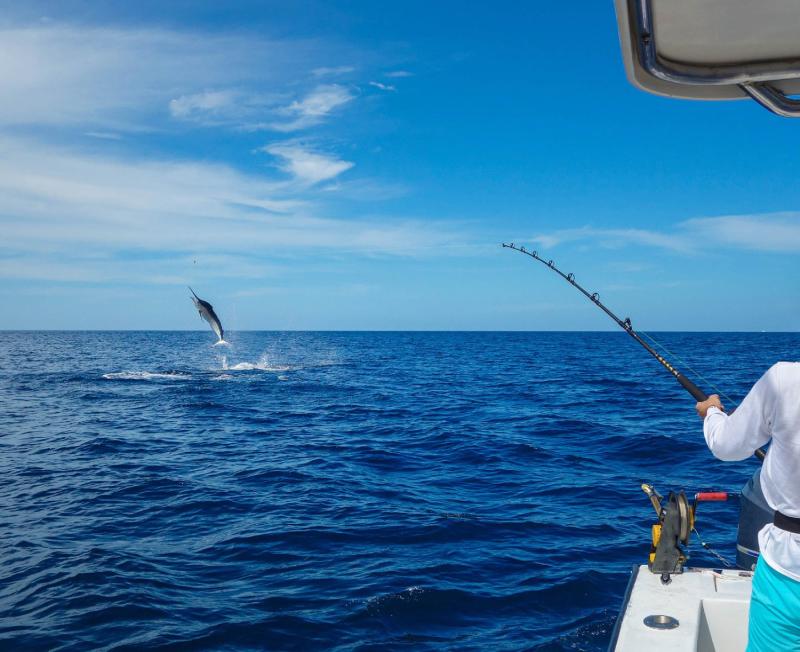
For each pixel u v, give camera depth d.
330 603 5.55
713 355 50.25
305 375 34.47
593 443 13.14
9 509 8.55
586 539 7.21
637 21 1.91
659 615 2.61
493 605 5.51
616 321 3.64
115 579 6.05
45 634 5.00
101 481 10.14
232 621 5.21
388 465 11.39
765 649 2.06
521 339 132.62
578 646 4.80
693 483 9.66
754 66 2.15
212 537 7.34
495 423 16.33
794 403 1.88
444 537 7.29
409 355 60.28
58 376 32.91
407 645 4.84
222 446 13.41
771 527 2.04
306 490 9.54
